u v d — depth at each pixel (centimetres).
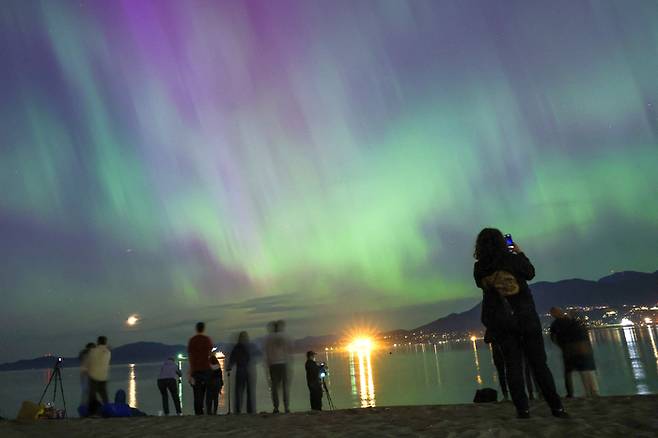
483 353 19400
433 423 513
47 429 651
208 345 1060
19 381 14638
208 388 1055
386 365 15275
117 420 737
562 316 873
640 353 10150
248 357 1037
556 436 396
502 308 498
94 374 1097
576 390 3509
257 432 534
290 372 1051
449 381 7375
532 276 505
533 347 493
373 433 466
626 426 429
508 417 511
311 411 745
